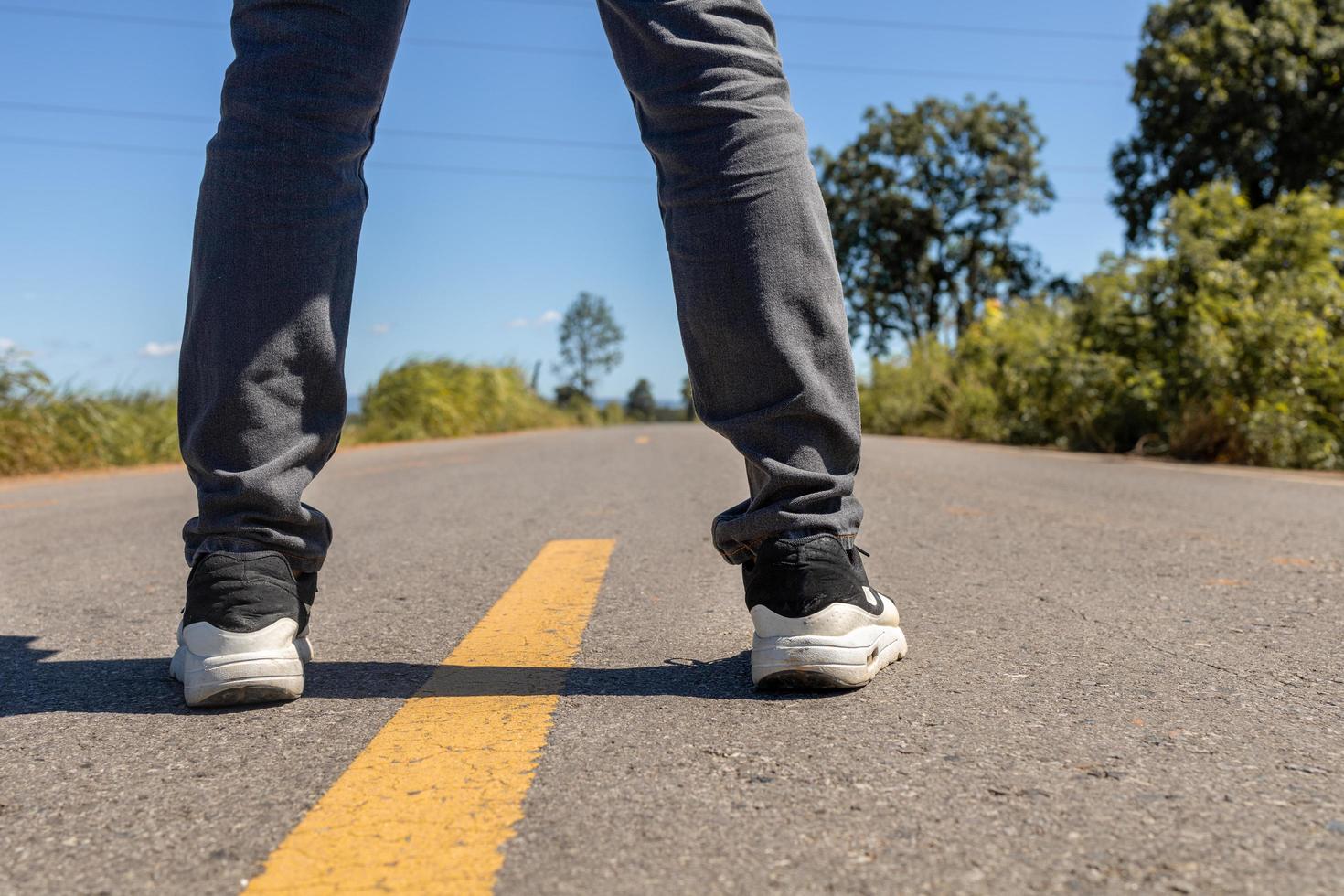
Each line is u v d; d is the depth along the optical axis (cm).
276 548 130
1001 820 87
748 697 129
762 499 130
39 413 877
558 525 339
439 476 609
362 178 138
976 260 3209
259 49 125
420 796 97
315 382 130
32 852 85
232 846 86
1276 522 318
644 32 125
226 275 124
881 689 131
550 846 84
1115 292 877
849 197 3192
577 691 135
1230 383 725
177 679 144
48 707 131
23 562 283
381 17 128
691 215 127
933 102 3159
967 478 509
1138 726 114
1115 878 76
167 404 1076
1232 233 814
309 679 144
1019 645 156
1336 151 2075
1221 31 2075
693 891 75
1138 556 249
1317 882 74
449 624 184
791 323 125
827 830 86
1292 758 102
